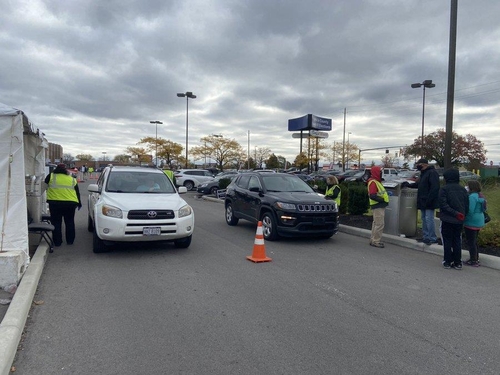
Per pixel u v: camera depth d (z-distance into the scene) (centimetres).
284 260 777
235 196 1177
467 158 5656
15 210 607
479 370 368
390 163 8594
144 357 378
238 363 370
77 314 479
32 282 537
